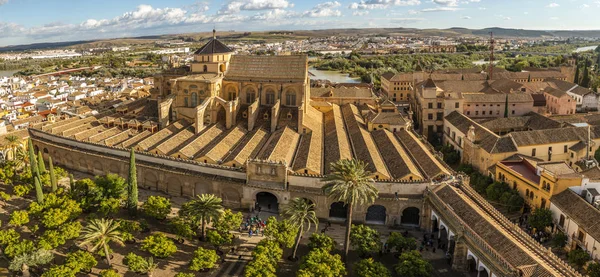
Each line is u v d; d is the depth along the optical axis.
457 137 156.50
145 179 125.56
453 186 104.06
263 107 157.75
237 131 142.75
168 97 155.38
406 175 104.94
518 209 109.88
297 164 113.06
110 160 131.25
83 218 105.81
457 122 160.00
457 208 91.12
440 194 98.31
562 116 174.62
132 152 103.94
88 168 138.88
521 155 127.44
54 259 88.50
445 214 92.75
